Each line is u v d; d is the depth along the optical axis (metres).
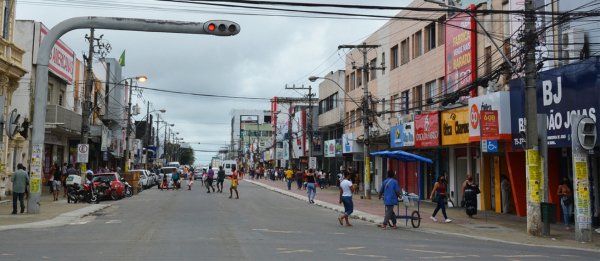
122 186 31.38
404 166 35.84
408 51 33.56
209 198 32.16
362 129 42.38
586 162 15.08
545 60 17.92
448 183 29.00
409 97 33.16
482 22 23.81
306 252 11.23
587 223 14.88
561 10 18.67
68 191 26.02
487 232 16.95
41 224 16.55
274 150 87.94
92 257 10.12
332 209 25.95
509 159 21.83
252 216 20.56
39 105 19.77
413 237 15.12
